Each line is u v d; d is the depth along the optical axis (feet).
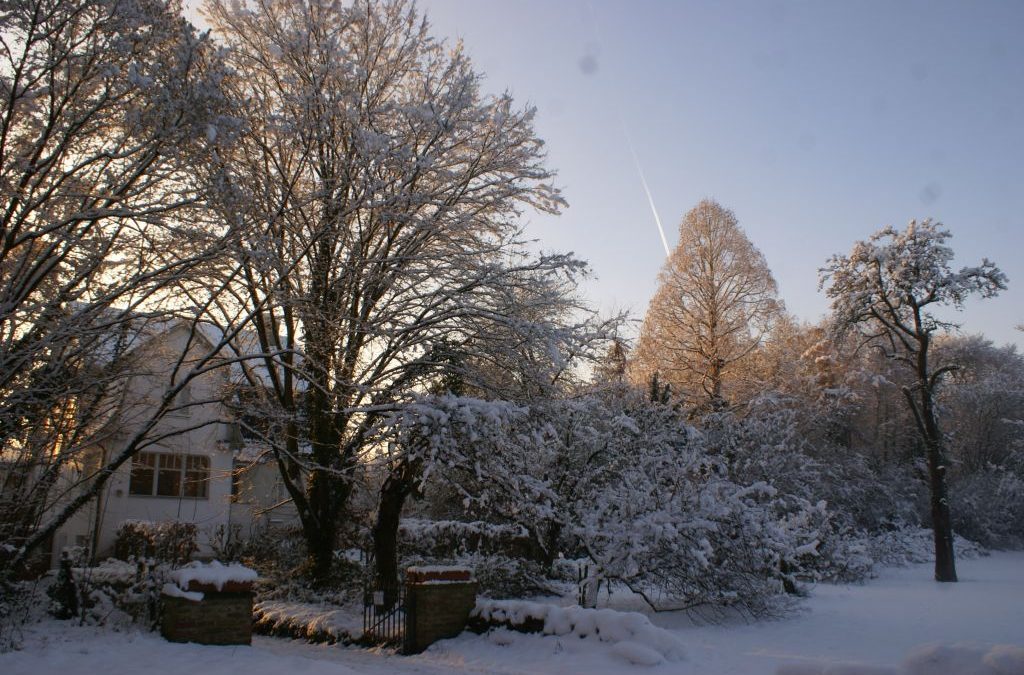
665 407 60.03
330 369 50.55
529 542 67.56
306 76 51.62
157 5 35.27
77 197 36.14
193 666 28.99
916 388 92.07
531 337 51.57
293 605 51.60
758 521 51.21
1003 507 142.82
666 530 45.47
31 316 36.63
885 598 64.03
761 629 45.73
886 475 138.72
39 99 35.22
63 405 39.63
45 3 32.76
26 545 37.81
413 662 34.83
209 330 72.43
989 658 17.83
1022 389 167.32
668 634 34.12
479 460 48.37
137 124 35.81
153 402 44.65
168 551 52.34
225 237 38.47
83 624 37.32
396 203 50.98
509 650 35.83
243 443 81.51
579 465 57.67
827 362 141.38
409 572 38.70
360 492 60.80
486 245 55.16
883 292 91.97
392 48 58.49
